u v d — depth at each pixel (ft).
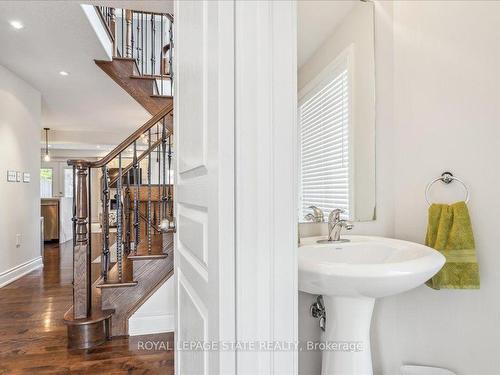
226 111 2.21
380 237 4.74
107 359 6.86
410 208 4.97
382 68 5.15
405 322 4.90
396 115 5.16
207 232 2.55
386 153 5.12
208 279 2.50
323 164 4.81
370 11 5.11
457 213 4.27
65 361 6.77
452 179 4.54
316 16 4.92
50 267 15.23
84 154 31.71
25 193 13.89
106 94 15.52
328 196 4.83
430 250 3.72
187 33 3.36
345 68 4.99
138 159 9.57
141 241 9.98
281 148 2.24
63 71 12.94
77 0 8.20
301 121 4.73
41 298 10.73
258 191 2.21
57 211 23.38
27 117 14.06
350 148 4.96
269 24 2.22
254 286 2.21
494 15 4.21
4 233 12.28
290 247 2.26
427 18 4.77
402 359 4.92
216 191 2.26
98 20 10.42
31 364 6.66
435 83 4.70
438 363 4.72
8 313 9.42
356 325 3.77
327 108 4.86
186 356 3.48
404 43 5.07
